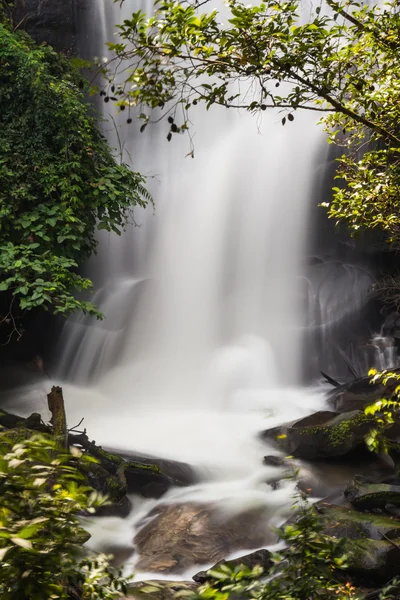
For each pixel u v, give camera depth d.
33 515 2.01
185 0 3.47
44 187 9.97
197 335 15.82
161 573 6.06
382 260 16.25
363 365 14.45
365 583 5.22
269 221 17.05
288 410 12.11
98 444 9.88
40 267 9.31
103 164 10.90
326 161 16.81
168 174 17.77
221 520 7.01
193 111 18.05
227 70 3.63
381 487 6.73
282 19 3.65
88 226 10.41
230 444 10.09
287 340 15.20
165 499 7.88
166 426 11.23
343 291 15.74
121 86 3.56
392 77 4.76
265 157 17.33
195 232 17.11
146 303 15.68
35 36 17.25
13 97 10.41
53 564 1.96
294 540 2.67
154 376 14.38
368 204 5.22
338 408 10.63
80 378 14.13
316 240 17.05
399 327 14.94
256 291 16.45
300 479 8.04
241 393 13.63
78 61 3.52
